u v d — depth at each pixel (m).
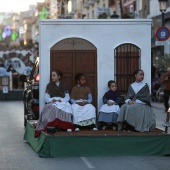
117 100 14.40
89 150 12.19
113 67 14.83
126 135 12.25
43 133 12.45
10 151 13.06
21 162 11.55
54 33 14.65
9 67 37.75
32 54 42.47
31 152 12.89
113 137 12.23
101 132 13.06
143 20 14.89
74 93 14.21
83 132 13.05
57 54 14.70
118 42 14.84
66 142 12.12
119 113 13.42
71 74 14.76
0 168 10.88
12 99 35.69
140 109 13.22
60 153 12.11
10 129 17.81
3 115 23.42
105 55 14.81
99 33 14.77
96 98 14.77
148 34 14.92
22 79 18.80
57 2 46.94
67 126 13.23
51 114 13.16
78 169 10.76
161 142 12.35
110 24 14.80
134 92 13.56
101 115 13.98
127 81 14.96
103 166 11.04
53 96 14.09
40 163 11.41
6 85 35.56
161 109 26.28
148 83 14.98
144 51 14.94
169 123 13.00
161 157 12.13
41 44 14.62
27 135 14.63
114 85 14.44
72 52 14.73
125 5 52.22
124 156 12.19
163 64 32.19
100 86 14.78
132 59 14.95
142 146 12.31
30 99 16.92
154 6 43.75
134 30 14.88
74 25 14.71
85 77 14.66
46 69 14.66
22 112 25.12
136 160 11.72
